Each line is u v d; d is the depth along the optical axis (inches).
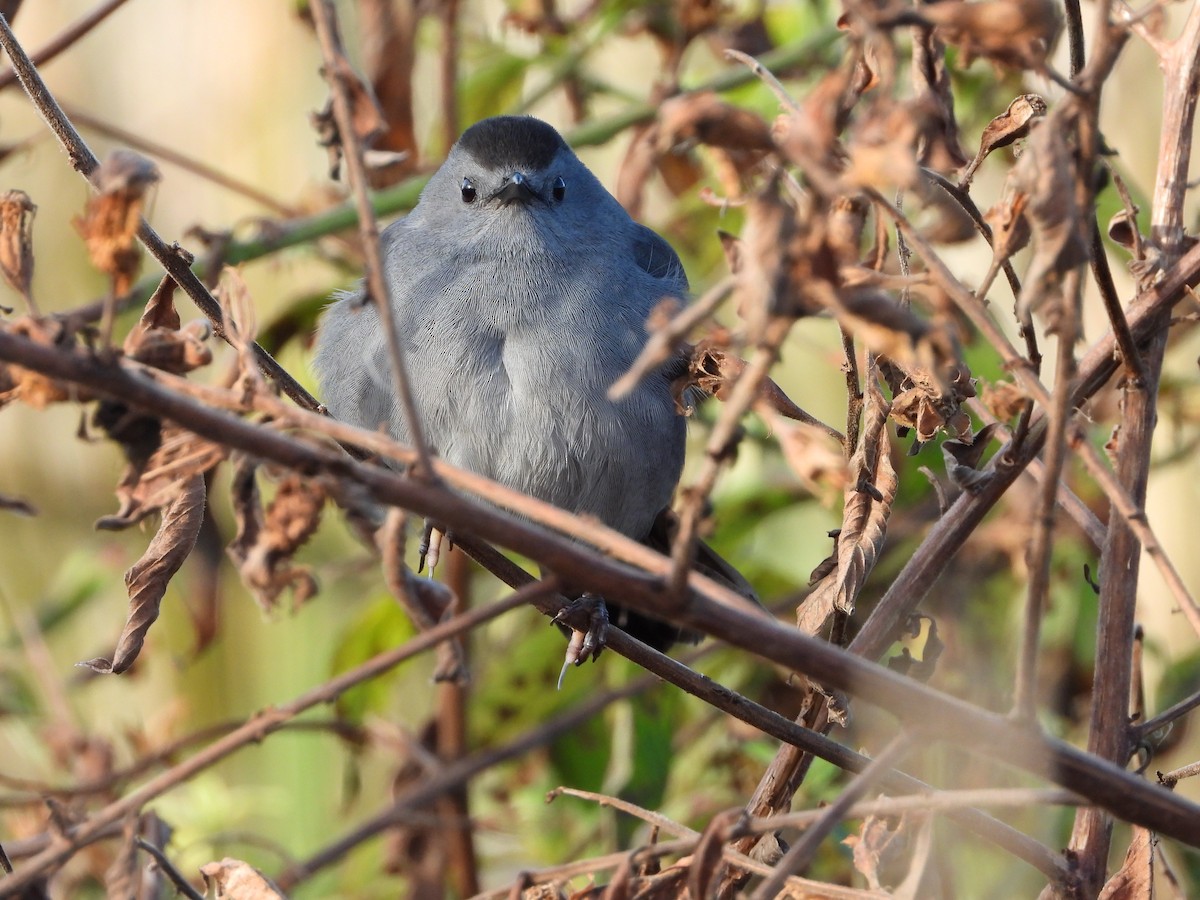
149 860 225.5
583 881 305.3
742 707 205.5
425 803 328.2
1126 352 185.6
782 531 418.3
